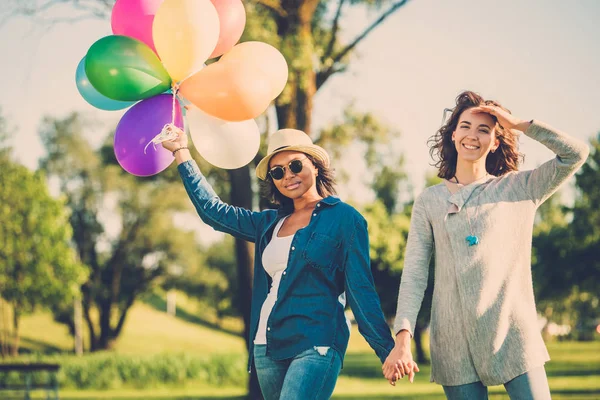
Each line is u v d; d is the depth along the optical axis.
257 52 4.59
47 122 45.75
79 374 25.09
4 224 36.62
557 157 3.48
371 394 17.17
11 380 22.38
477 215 3.56
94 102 4.76
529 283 3.55
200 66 4.50
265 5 11.06
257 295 3.86
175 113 4.40
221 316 57.44
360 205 32.41
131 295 50.34
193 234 50.72
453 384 3.55
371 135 14.38
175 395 20.22
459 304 3.54
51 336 52.19
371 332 3.57
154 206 47.09
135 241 48.78
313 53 11.25
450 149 3.80
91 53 4.36
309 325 3.61
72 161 45.69
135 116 4.37
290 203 4.01
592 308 45.22
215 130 4.47
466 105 3.75
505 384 3.52
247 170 12.40
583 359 31.92
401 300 3.63
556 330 59.41
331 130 14.39
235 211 4.05
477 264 3.52
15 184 36.78
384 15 12.18
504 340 3.47
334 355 3.61
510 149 3.80
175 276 51.94
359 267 3.65
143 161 4.34
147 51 4.42
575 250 28.08
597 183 27.59
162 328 59.03
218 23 4.52
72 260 38.44
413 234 3.73
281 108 11.48
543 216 48.22
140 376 25.55
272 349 3.67
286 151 3.93
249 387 11.77
